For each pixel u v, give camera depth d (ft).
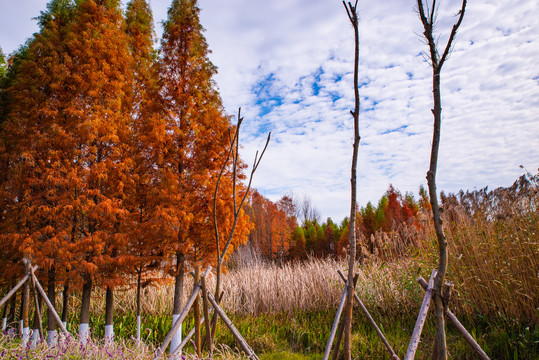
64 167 25.49
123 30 32.35
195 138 28.48
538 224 17.78
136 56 34.04
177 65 30.04
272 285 33.14
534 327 16.60
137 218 27.78
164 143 27.71
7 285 28.99
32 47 28.45
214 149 28.04
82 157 26.45
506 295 17.54
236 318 30.14
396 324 21.84
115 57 29.60
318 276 30.89
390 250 26.43
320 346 22.00
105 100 27.73
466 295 19.54
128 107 31.50
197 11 31.40
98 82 27.27
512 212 19.48
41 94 27.45
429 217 23.88
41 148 26.45
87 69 27.45
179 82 29.40
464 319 19.98
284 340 24.23
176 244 25.57
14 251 27.43
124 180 26.86
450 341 18.06
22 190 27.09
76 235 27.61
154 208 26.84
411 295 22.57
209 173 27.81
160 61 29.73
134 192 27.84
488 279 18.30
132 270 26.81
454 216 22.44
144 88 33.22
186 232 26.63
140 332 26.53
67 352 13.24
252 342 23.68
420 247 23.09
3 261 27.68
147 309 34.55
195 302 11.67
